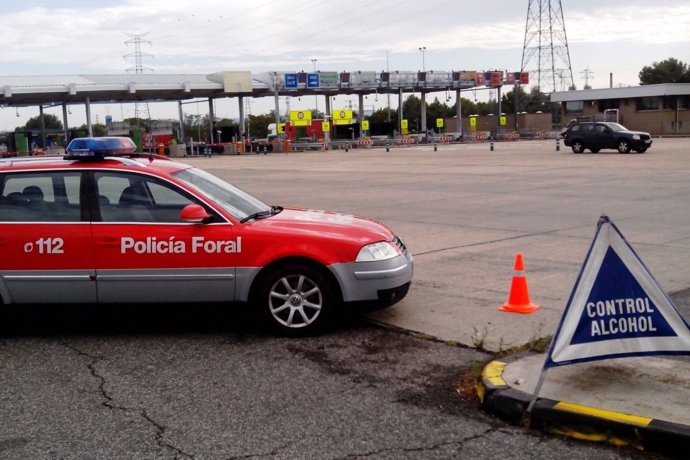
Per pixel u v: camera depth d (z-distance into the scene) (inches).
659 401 173.5
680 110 2731.3
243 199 278.7
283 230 250.5
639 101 2834.6
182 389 204.7
